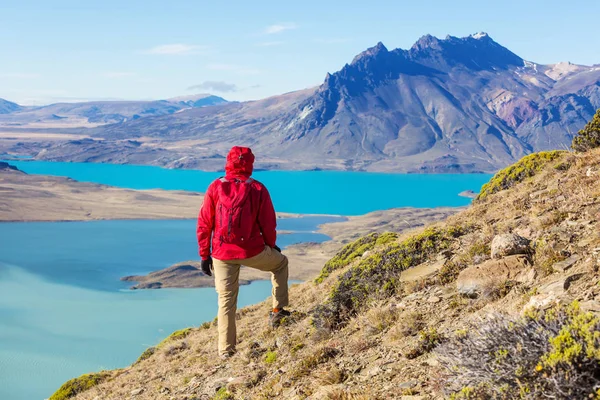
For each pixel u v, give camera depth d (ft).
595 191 25.05
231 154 23.22
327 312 26.68
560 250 19.99
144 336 578.25
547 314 11.89
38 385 430.20
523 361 10.97
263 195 23.12
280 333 27.76
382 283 26.96
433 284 24.34
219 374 26.02
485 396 11.53
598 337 10.22
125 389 34.91
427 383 15.01
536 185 33.01
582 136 37.65
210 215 23.66
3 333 578.66
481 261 23.17
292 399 18.61
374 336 21.50
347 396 16.30
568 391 10.03
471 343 12.52
